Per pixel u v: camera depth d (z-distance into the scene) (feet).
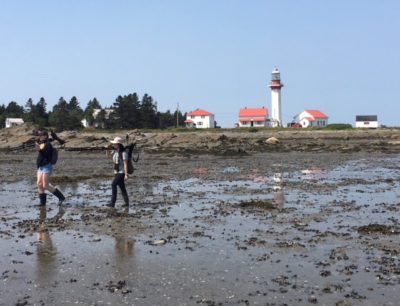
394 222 36.06
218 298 20.40
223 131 367.66
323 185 60.95
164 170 88.12
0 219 38.52
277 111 441.27
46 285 22.17
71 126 412.36
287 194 52.54
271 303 19.79
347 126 367.66
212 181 67.46
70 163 109.60
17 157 140.46
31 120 463.42
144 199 49.47
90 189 58.75
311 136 301.02
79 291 21.35
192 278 23.03
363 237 31.14
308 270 24.12
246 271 24.06
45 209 43.42
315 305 19.54
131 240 30.81
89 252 27.89
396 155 135.95
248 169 89.25
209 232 33.09
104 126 445.78
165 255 27.14
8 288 21.77
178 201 47.85
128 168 44.42
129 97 437.17
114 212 41.22
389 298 20.21
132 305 19.70
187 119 478.18
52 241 30.66
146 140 216.54
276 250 28.04
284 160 116.57
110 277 23.29
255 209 42.47
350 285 21.84
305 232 32.81
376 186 59.72
